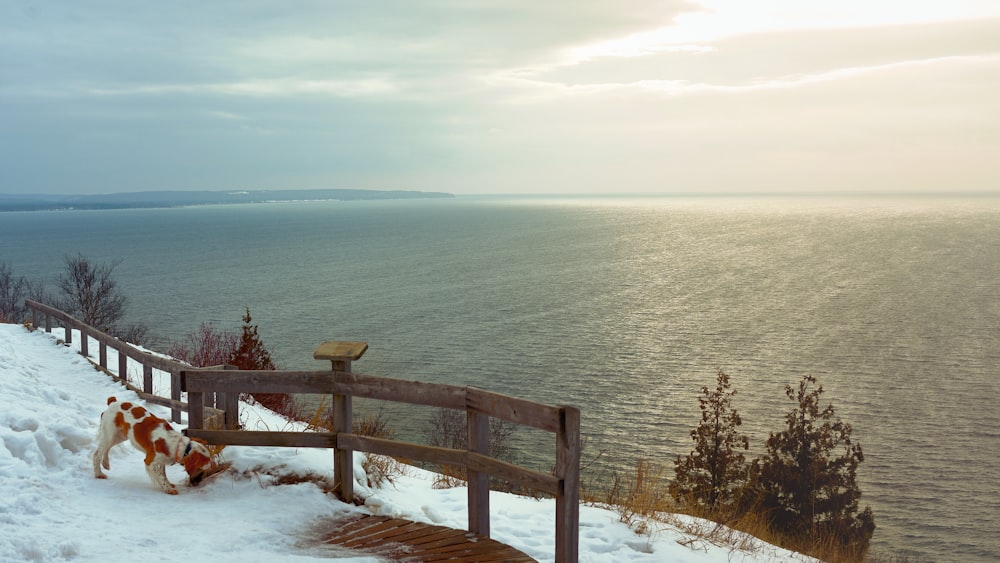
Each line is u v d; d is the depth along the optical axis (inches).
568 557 223.6
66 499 270.1
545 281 6993.1
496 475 245.4
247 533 251.4
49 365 622.8
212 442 300.2
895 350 4178.2
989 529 1892.2
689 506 446.6
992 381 3526.1
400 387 271.4
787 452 1355.8
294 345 3801.7
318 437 288.4
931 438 2687.0
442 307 5319.9
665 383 3262.8
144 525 252.5
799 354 4020.7
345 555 239.0
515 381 3248.0
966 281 7140.8
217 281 6776.6
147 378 522.6
